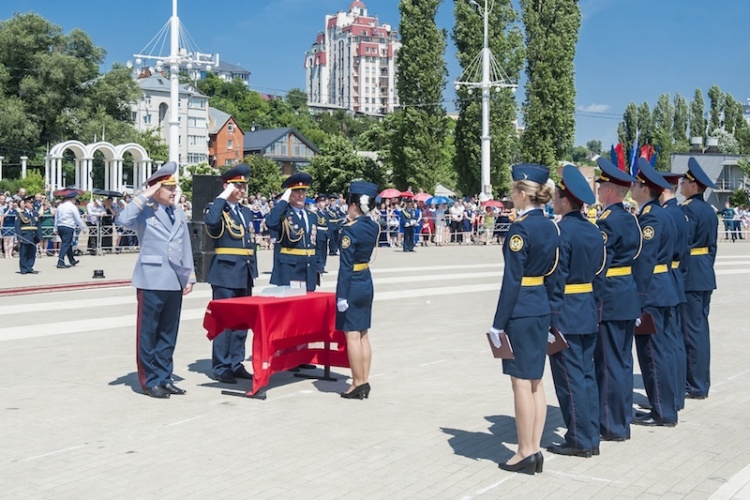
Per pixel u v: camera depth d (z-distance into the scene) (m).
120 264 22.61
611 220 6.76
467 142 49.06
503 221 34.78
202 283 18.08
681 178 8.67
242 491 5.49
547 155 50.19
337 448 6.50
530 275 5.88
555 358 6.41
